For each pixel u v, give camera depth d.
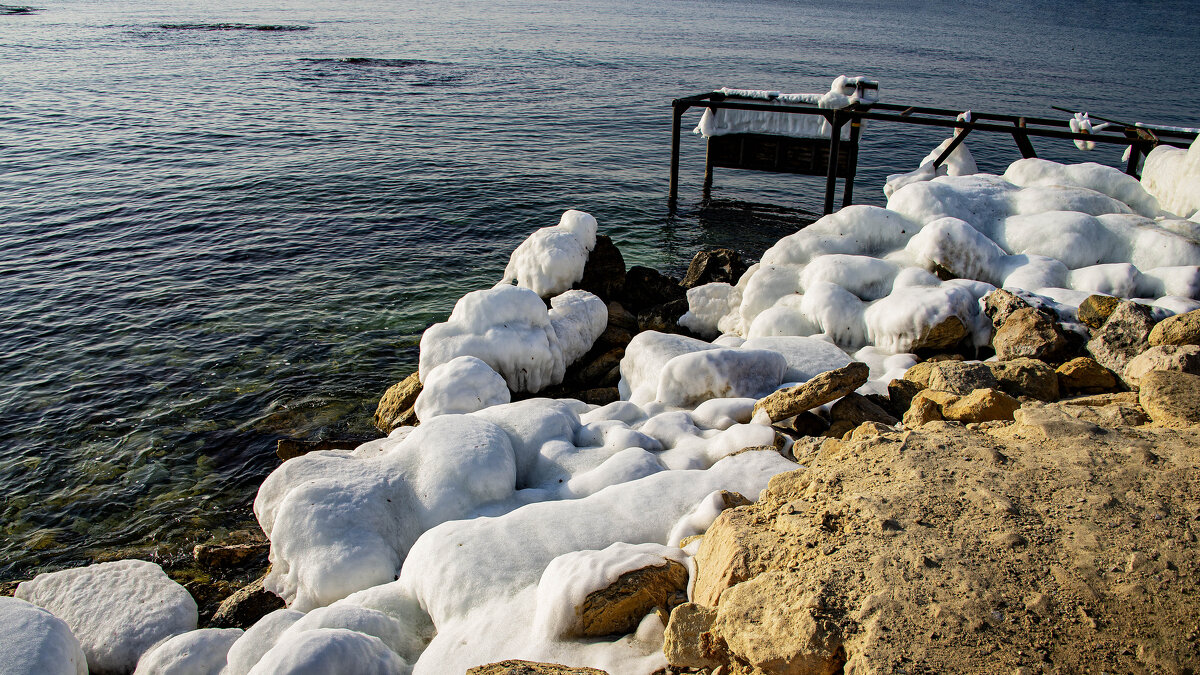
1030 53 76.88
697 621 4.48
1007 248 12.65
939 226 12.05
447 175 25.72
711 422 8.78
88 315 14.78
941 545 4.50
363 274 17.31
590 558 5.37
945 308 10.51
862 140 33.69
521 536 6.25
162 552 8.66
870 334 11.27
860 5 180.50
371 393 12.09
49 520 9.26
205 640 6.12
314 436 10.88
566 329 12.33
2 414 11.41
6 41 54.72
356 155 27.81
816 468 5.96
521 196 23.95
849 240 13.29
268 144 29.00
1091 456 5.34
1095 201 13.10
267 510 7.55
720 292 13.72
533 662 4.54
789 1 187.38
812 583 4.30
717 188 26.34
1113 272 11.25
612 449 8.11
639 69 53.88
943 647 3.79
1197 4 182.25
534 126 34.22
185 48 55.75
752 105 23.08
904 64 63.25
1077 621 3.92
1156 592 4.05
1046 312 9.97
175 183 23.72
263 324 14.55
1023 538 4.50
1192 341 8.24
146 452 10.55
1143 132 17.30
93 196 22.19
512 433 8.44
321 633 5.12
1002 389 8.12
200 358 13.17
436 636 5.60
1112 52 79.94
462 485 7.36
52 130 29.66
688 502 6.59
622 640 4.96
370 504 7.15
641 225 22.34
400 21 85.06
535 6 120.06
